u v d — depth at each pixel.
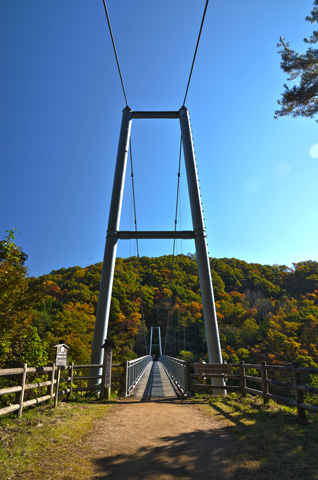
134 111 17.09
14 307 7.61
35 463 3.56
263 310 77.81
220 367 9.26
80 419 5.82
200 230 13.67
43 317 38.06
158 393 10.49
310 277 100.88
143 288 90.50
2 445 3.92
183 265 109.12
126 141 15.98
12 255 7.95
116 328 69.88
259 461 3.64
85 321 42.09
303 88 10.44
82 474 3.40
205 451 4.13
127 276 86.88
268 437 4.43
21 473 3.28
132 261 109.94
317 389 4.66
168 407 7.65
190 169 15.00
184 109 16.67
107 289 12.55
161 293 92.31
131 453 4.14
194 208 14.12
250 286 101.25
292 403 5.44
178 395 9.91
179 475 3.42
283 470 3.33
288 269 115.69
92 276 80.88
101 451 4.20
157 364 42.62
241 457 3.81
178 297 88.44
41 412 5.87
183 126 16.20
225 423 5.58
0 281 7.41
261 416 5.71
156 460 3.87
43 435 4.52
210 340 12.09
